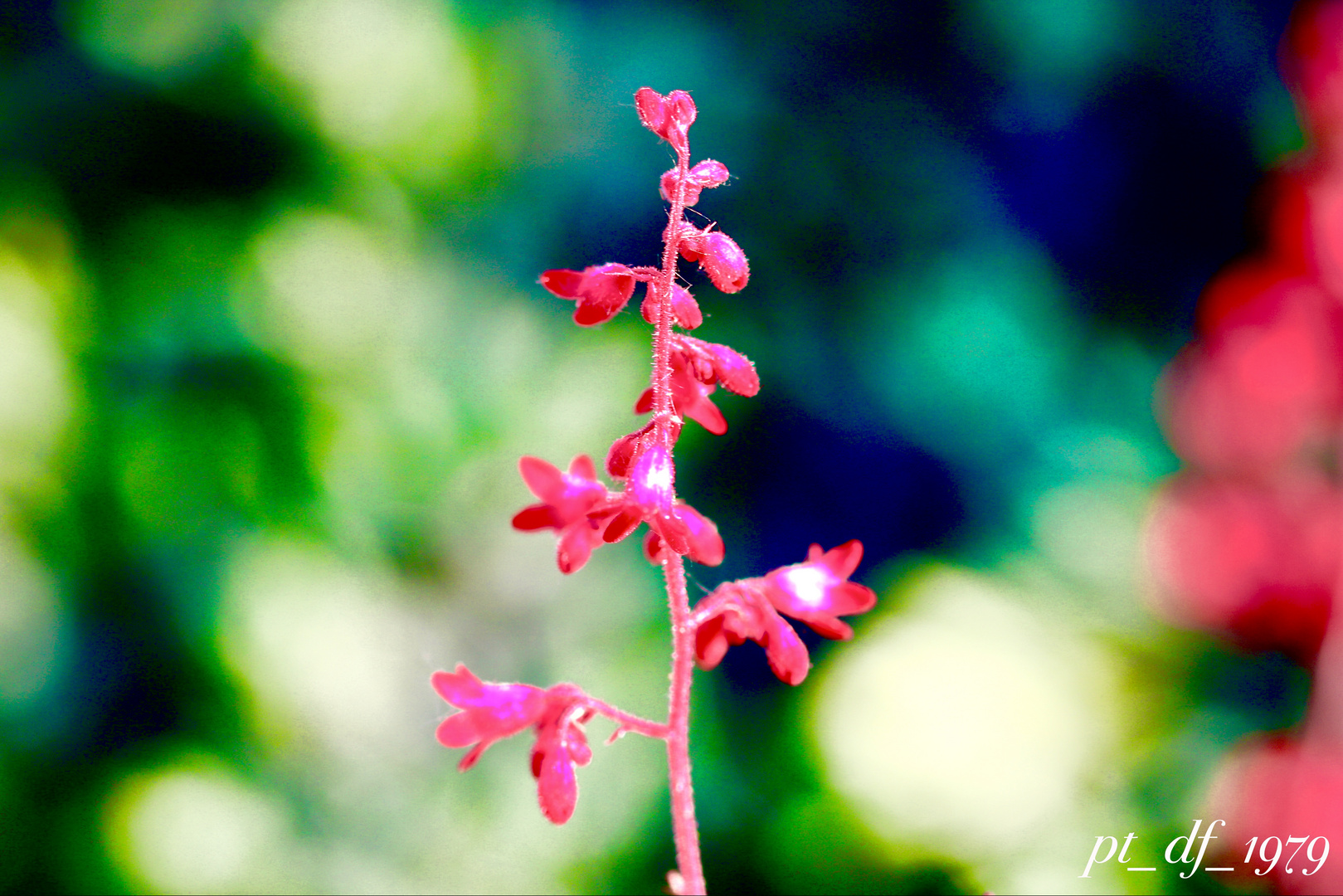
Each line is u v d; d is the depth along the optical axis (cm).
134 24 93
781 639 51
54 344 86
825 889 87
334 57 99
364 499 96
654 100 51
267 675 88
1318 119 78
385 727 93
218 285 91
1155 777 84
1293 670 85
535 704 51
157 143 94
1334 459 77
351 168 101
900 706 91
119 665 87
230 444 90
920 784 87
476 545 102
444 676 51
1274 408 78
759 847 91
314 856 86
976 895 83
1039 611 98
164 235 91
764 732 98
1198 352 86
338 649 91
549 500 52
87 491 86
